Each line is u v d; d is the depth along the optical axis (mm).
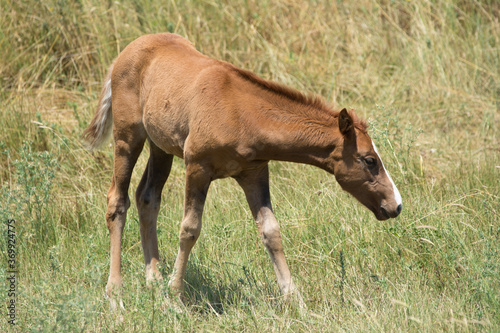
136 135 15062
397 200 12906
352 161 12898
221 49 27000
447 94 25578
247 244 16375
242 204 18188
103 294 14133
